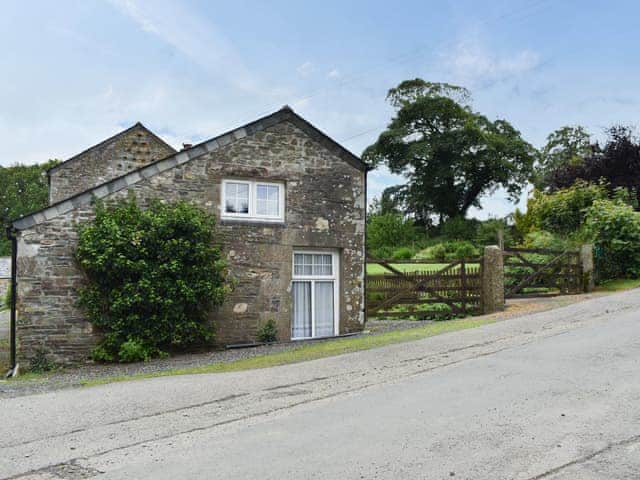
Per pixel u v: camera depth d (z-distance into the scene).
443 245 36.53
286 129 13.30
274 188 13.20
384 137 46.84
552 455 4.33
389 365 8.26
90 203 11.21
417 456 4.43
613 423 4.96
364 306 14.09
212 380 8.09
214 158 12.42
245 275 12.60
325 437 5.02
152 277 10.99
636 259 18.06
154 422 5.89
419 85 47.31
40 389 8.27
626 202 21.11
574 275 17.30
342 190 13.96
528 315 12.41
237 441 5.05
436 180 46.78
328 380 7.55
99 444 5.20
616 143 23.64
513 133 48.84
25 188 58.12
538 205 22.88
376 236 41.06
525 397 5.91
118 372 9.91
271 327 12.76
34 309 10.70
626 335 8.81
